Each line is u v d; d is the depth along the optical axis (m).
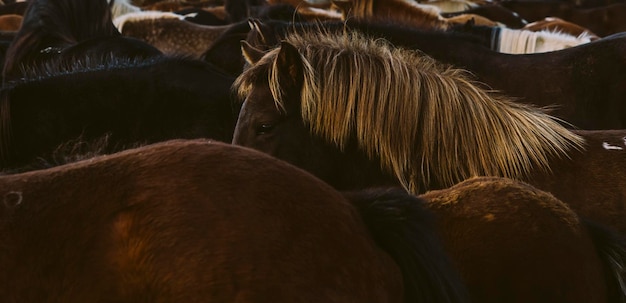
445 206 3.32
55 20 9.02
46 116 5.35
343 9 10.77
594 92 7.45
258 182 2.51
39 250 2.42
